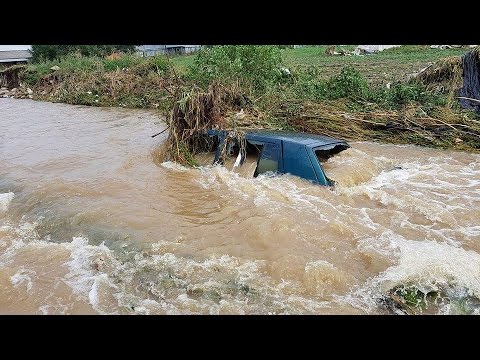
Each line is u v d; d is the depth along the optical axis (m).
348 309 4.20
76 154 9.66
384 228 5.51
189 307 4.31
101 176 7.84
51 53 35.16
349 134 10.41
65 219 6.19
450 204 6.24
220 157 7.56
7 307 4.38
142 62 24.48
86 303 4.41
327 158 6.93
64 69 26.19
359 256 4.94
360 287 4.47
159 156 8.89
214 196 6.66
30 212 6.60
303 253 4.92
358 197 6.31
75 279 4.82
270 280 4.61
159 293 4.54
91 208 6.41
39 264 5.12
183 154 8.24
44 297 4.51
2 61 39.81
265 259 4.92
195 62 14.91
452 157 8.85
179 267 4.91
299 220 5.57
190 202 6.55
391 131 10.48
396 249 5.02
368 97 12.38
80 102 21.14
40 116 16.78
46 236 5.90
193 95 8.59
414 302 4.27
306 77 14.91
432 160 8.55
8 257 5.29
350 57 29.98
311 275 4.54
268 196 6.25
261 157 6.85
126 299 4.46
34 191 7.29
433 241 5.21
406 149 9.48
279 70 14.53
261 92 12.67
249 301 4.35
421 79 14.77
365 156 7.59
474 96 12.40
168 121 9.20
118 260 5.14
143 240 5.51
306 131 10.55
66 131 12.95
